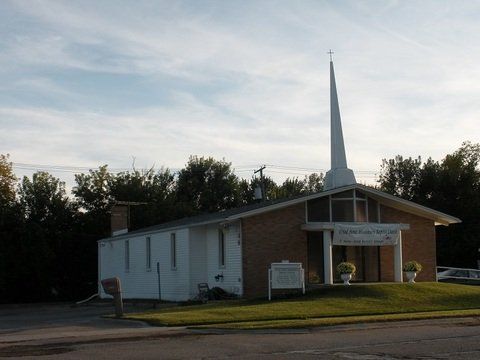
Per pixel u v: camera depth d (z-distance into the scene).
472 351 13.85
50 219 51.12
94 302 41.69
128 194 57.38
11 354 14.46
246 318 20.45
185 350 14.53
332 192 30.89
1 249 46.19
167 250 34.81
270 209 29.75
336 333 17.78
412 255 33.19
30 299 48.69
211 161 75.50
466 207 53.34
